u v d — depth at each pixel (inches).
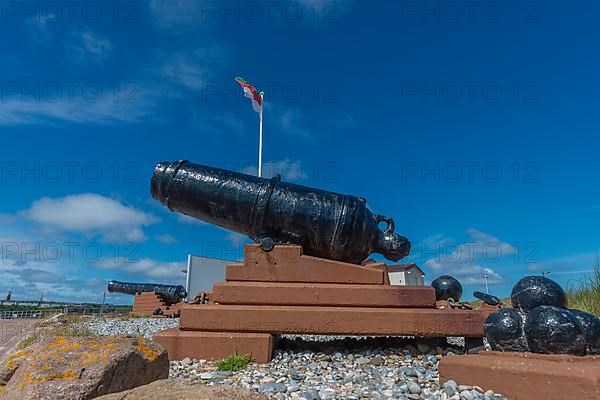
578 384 130.5
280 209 257.3
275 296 234.7
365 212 264.5
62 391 109.0
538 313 155.2
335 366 213.5
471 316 227.3
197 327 228.1
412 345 245.6
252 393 93.3
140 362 131.9
